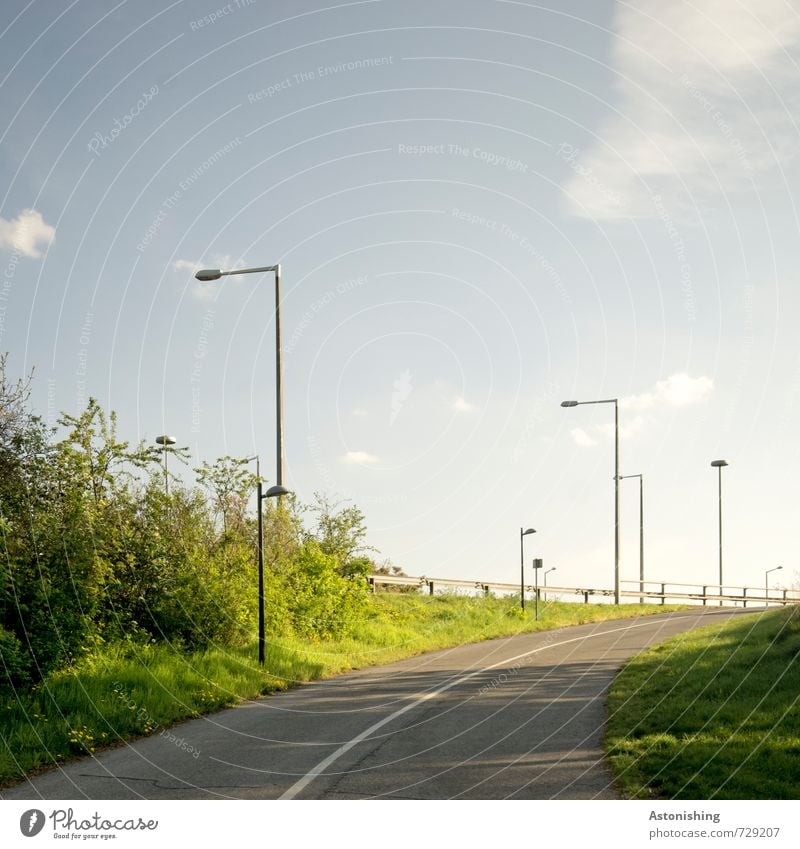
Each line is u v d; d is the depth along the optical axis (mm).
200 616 19828
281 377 23781
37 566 15961
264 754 10523
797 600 19719
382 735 11664
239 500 22719
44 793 8867
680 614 36031
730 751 9258
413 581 38375
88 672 14727
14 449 17188
